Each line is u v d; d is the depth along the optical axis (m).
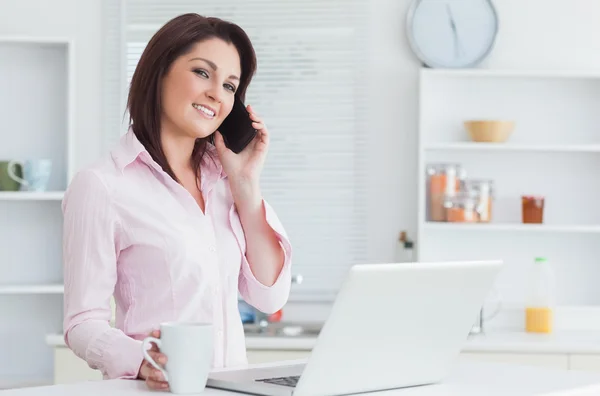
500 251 5.11
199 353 1.78
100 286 2.22
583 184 5.12
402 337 1.88
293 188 5.13
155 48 2.33
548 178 5.13
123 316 2.35
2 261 5.05
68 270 2.24
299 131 5.13
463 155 5.11
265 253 2.42
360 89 5.11
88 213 2.22
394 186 5.10
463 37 5.02
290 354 4.36
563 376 2.10
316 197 5.12
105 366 2.08
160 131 2.37
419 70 4.96
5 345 5.04
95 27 5.13
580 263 5.11
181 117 2.32
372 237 5.11
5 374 5.03
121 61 5.12
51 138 5.10
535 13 5.11
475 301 2.01
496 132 4.88
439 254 5.11
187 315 2.29
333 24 5.11
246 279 2.45
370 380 1.87
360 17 5.11
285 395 1.75
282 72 5.13
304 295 5.11
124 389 1.83
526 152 5.12
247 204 2.41
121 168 2.28
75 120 5.12
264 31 5.13
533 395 1.86
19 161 4.88
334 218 5.11
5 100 5.08
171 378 1.78
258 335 4.59
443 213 4.94
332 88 5.13
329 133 5.13
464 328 2.02
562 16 5.11
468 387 1.96
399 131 5.11
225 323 2.37
